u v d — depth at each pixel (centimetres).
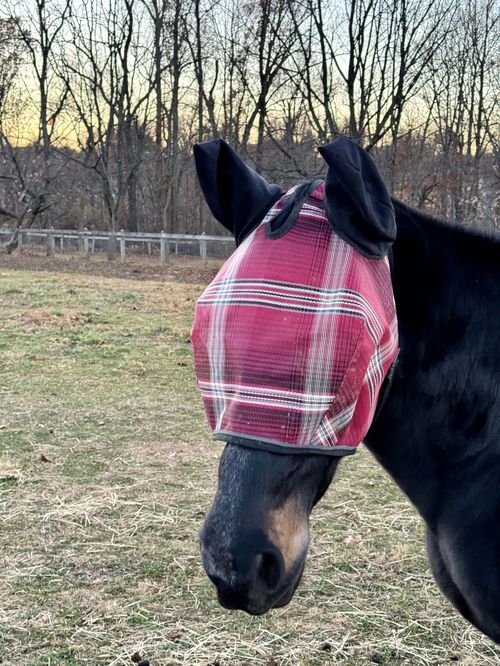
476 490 176
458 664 288
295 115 2086
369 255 140
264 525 129
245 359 129
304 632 309
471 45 2238
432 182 2489
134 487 461
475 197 1992
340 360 129
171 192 2925
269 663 288
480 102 2261
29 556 371
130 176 2502
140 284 1558
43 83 2430
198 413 630
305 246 137
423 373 174
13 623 313
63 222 3183
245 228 151
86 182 3139
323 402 129
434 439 178
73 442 548
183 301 1285
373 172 146
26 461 503
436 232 183
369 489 468
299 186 150
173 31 2416
